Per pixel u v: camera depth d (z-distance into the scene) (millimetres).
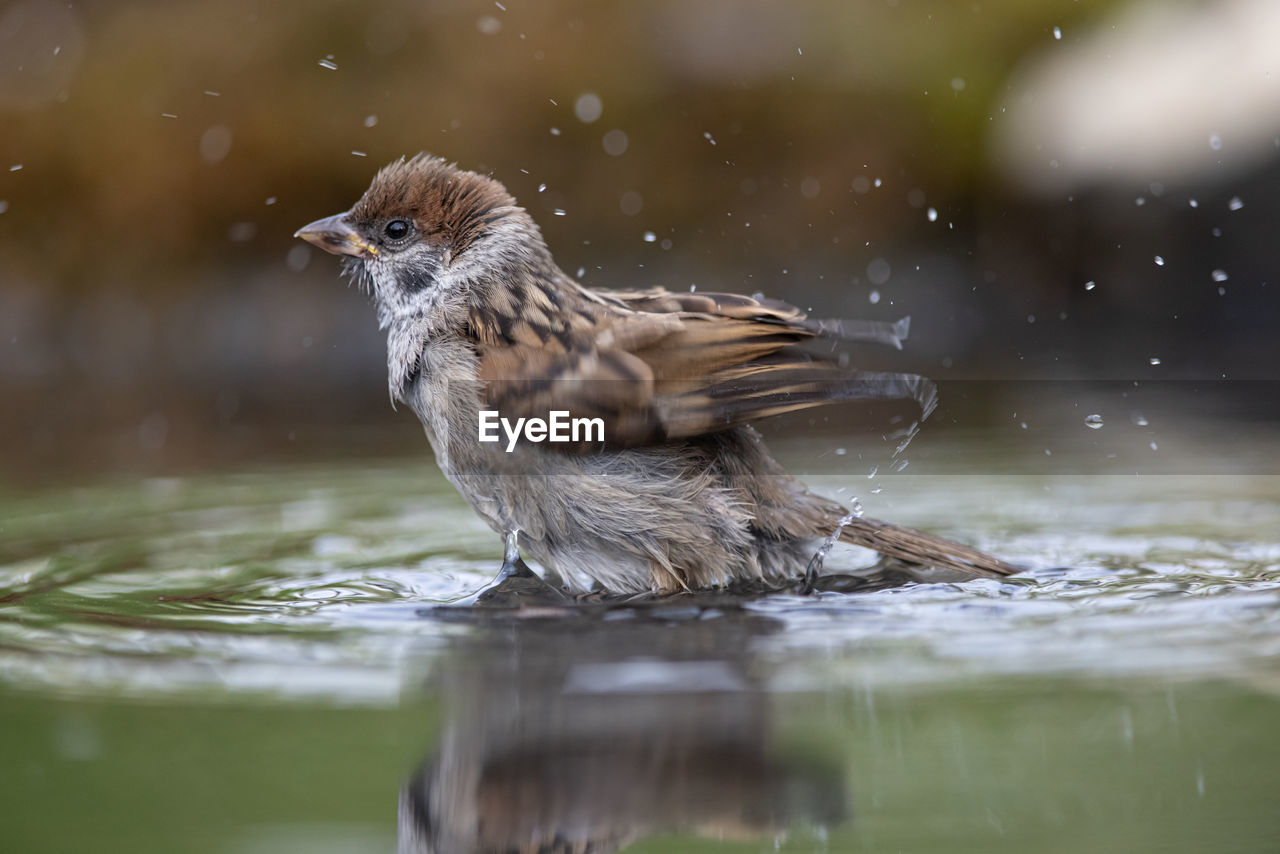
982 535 10172
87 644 7254
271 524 10930
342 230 9898
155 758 5656
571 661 6879
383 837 4891
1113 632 7219
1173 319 18703
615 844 4922
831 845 4895
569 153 19172
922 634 7281
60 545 10133
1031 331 18906
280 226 19234
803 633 7387
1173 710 6043
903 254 19297
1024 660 6766
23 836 4934
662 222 19219
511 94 19141
